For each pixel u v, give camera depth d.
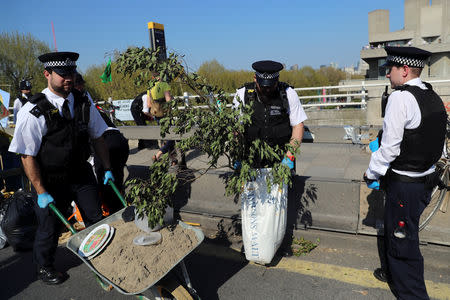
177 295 2.30
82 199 3.30
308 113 13.20
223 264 3.42
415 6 37.62
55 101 2.92
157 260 2.37
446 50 33.88
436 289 2.80
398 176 2.43
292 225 3.62
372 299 2.77
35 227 3.95
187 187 4.18
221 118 2.52
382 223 3.37
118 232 2.65
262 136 2.91
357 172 5.23
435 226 3.15
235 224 3.90
